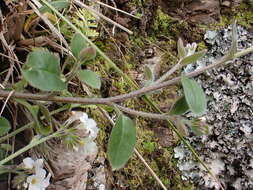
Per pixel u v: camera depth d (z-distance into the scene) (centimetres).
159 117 14
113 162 13
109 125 20
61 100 14
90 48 13
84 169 18
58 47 19
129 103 21
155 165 21
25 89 18
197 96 13
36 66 13
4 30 18
